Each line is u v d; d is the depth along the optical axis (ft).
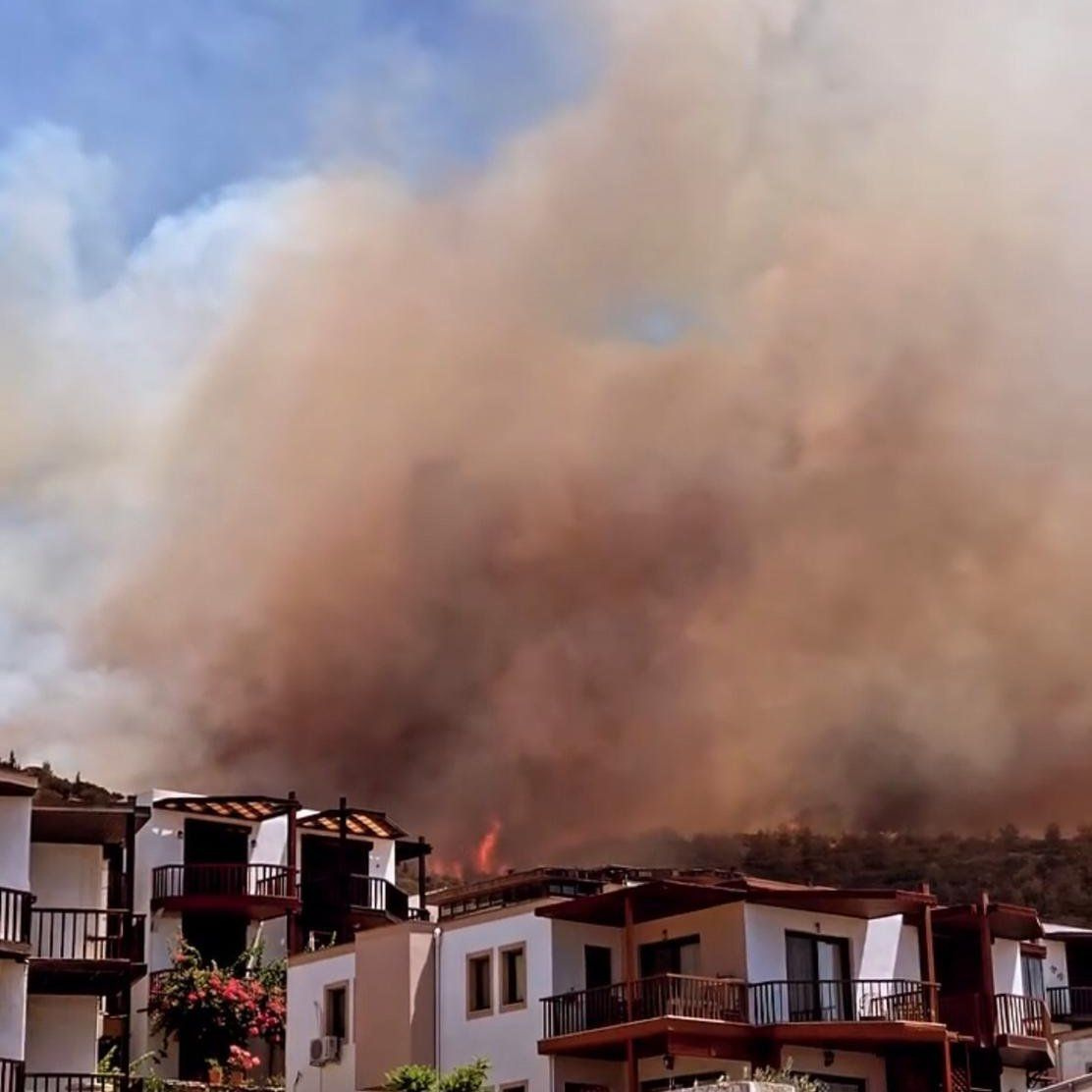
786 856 304.91
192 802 200.13
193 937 196.65
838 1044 140.87
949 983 163.12
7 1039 113.39
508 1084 146.61
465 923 155.84
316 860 210.79
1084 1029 178.09
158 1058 176.14
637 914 146.92
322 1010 165.37
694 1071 140.87
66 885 126.00
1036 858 296.30
